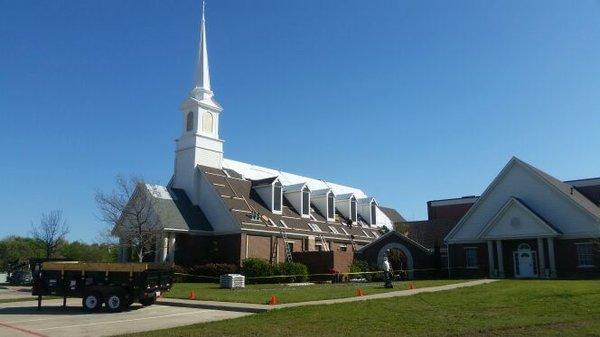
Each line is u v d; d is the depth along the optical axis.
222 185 45.25
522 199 41.41
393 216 69.50
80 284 21.72
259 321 15.80
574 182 50.94
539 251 38.94
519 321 14.40
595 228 37.72
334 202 54.66
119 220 41.38
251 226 42.38
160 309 21.20
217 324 15.52
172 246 40.97
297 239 46.72
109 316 19.09
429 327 13.91
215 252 42.41
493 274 40.91
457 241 43.97
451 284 29.47
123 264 21.34
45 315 19.62
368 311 17.09
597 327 13.15
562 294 20.47
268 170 56.66
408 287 27.62
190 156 46.28
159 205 41.41
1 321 17.88
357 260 44.56
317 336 13.15
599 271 37.12
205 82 49.06
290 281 39.19
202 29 50.19
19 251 68.19
